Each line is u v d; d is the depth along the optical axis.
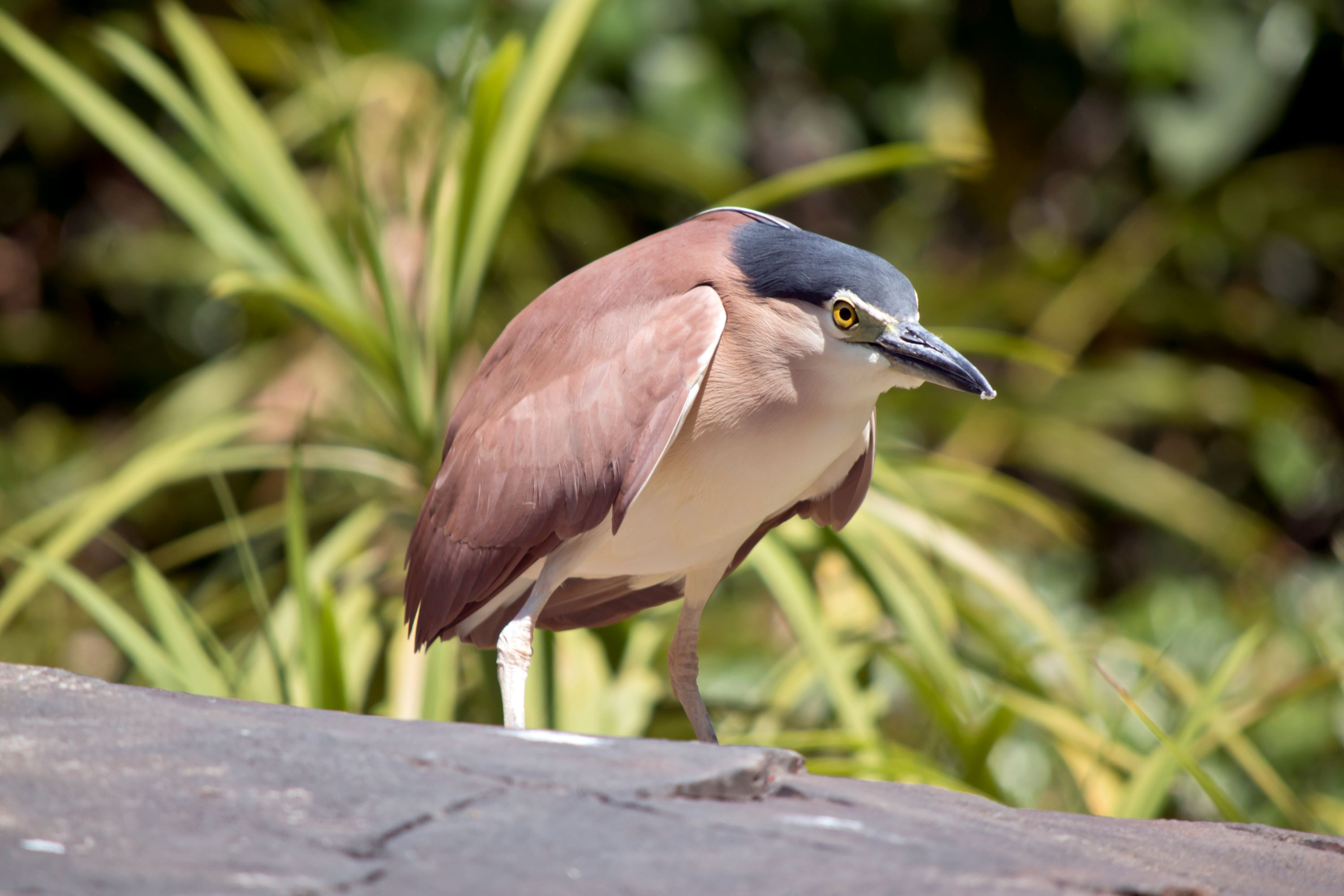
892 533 8.57
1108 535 15.30
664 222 13.91
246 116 8.87
